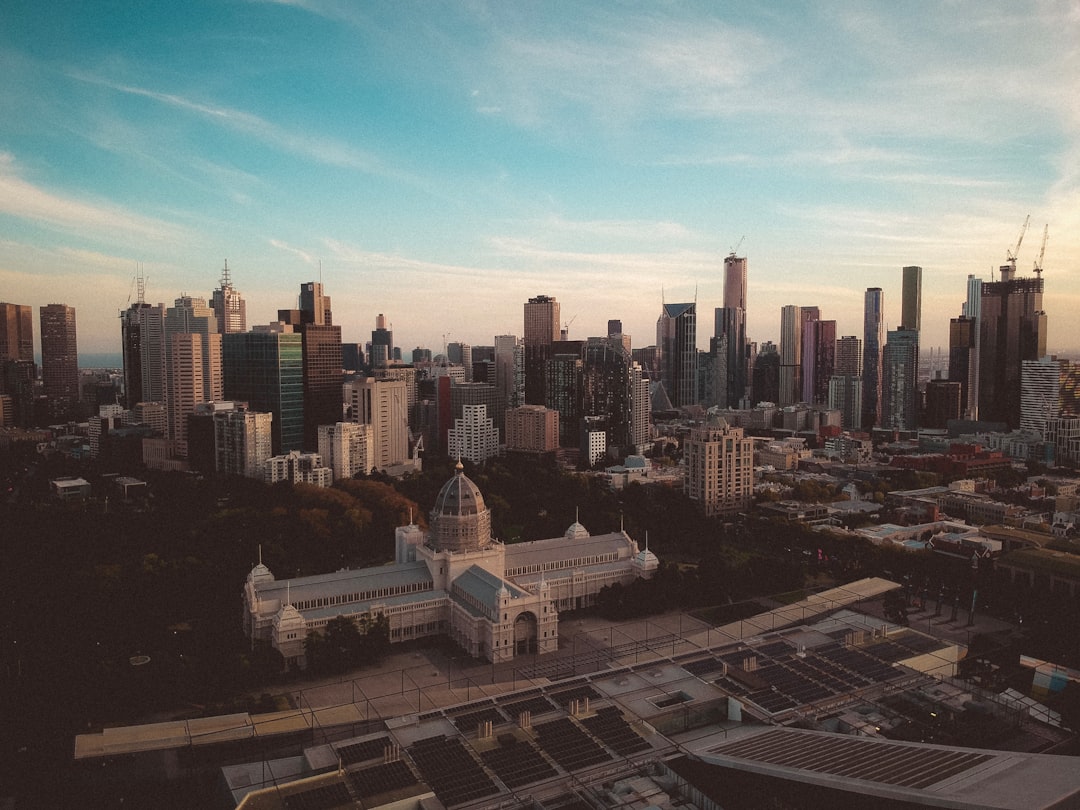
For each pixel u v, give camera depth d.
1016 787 169.12
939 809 167.38
